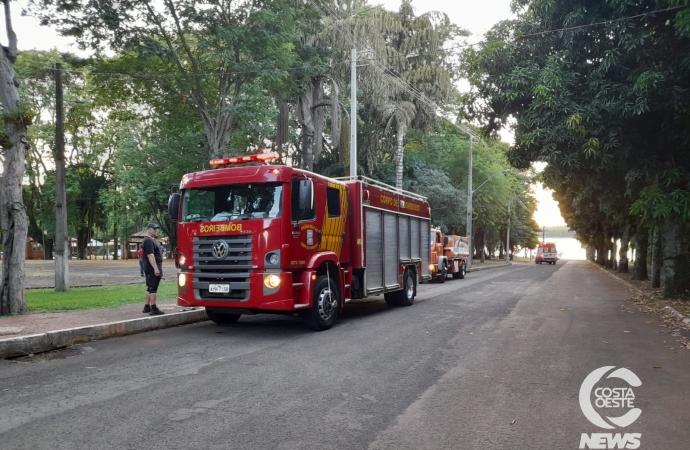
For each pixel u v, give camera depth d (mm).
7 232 11086
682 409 5340
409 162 36969
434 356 7727
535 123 12375
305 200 9328
